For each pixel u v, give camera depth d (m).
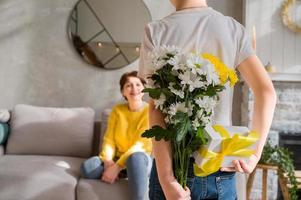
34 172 2.19
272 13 2.97
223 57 0.92
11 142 2.78
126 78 2.51
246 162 0.82
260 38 2.97
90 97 3.27
